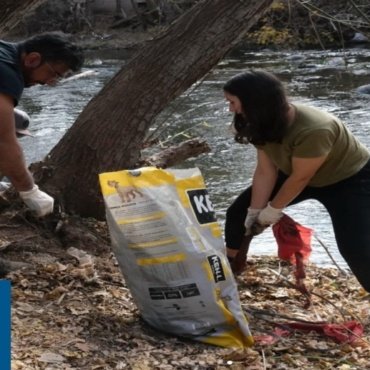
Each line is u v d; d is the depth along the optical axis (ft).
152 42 27.25
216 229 18.30
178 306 18.25
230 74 82.38
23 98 71.31
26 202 19.54
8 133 18.15
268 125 18.03
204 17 26.89
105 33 123.65
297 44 99.09
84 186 26.40
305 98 68.03
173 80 26.73
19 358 17.07
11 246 23.71
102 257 24.49
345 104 64.39
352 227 19.02
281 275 24.30
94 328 18.92
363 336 20.01
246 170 44.16
